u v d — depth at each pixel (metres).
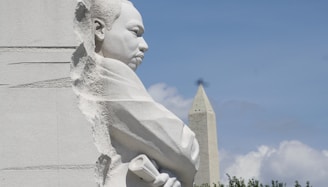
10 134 8.48
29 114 8.54
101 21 9.70
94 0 9.66
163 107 9.52
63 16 8.81
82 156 8.48
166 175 9.37
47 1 8.82
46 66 8.67
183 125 9.58
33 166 8.42
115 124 9.32
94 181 8.43
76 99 8.62
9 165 8.41
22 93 8.59
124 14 9.79
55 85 8.62
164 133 9.35
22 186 8.37
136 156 9.40
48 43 8.73
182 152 9.45
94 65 9.32
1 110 8.53
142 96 9.44
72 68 8.75
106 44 9.70
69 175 8.43
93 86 9.30
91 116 8.73
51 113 8.56
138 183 9.32
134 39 9.80
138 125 9.31
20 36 8.73
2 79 8.61
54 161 8.45
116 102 9.28
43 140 8.49
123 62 9.73
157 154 9.39
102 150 8.73
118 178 9.22
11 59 8.67
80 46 8.82
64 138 8.51
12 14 8.77
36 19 8.78
